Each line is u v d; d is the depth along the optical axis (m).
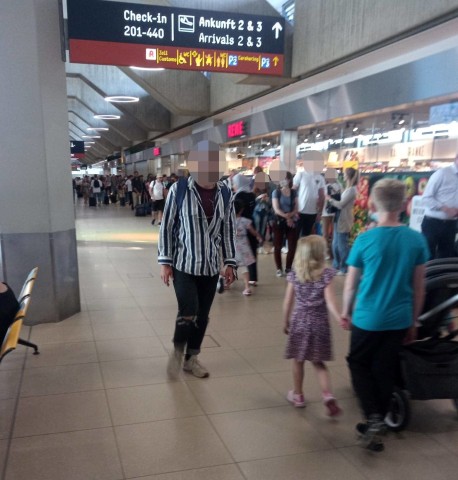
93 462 2.33
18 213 4.23
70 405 2.90
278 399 2.99
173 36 5.84
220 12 6.01
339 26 7.69
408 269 2.32
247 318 4.64
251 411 2.84
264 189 8.07
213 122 15.95
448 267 2.77
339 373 3.38
